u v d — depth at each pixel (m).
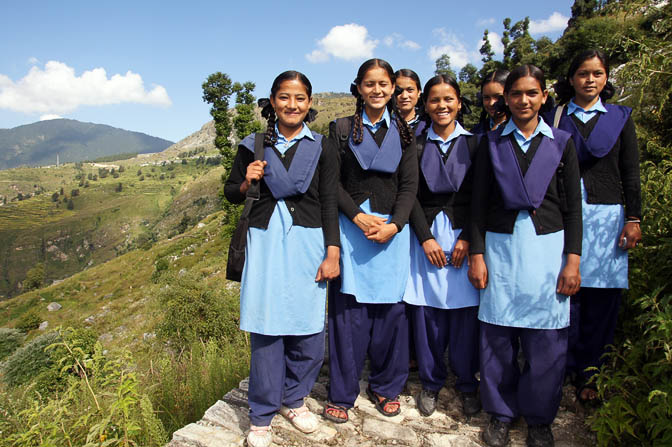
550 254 2.15
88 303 34.78
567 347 2.35
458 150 2.49
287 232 2.25
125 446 2.59
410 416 2.57
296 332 2.26
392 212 2.42
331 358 2.52
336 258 2.29
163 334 9.68
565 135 2.16
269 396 2.27
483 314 2.29
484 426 2.46
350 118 2.53
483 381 2.33
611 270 2.36
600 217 2.36
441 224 2.51
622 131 2.33
